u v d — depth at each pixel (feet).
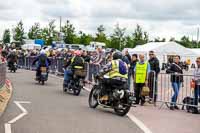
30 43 195.42
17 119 34.47
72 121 34.65
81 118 36.52
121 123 34.76
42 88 63.67
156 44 181.57
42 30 252.62
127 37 254.27
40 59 70.44
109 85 41.37
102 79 41.93
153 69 50.93
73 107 43.62
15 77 83.87
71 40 233.55
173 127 33.94
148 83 49.26
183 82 48.21
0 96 46.78
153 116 39.86
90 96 44.27
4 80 56.75
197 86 44.24
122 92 39.50
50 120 34.65
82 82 56.18
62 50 109.29
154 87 49.19
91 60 79.41
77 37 238.68
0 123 32.48
